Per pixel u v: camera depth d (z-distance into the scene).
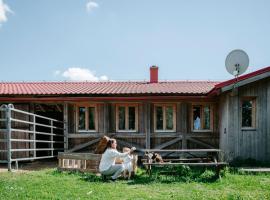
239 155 12.98
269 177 10.02
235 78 12.56
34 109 15.00
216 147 14.95
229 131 13.06
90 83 17.81
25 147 14.67
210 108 15.30
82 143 15.02
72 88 15.77
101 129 15.30
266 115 13.18
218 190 8.13
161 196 7.34
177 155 14.66
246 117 13.43
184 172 10.05
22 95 14.21
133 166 10.17
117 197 7.18
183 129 15.01
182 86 16.16
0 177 9.06
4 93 14.11
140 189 8.09
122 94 14.27
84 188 8.01
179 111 15.17
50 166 13.05
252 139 13.08
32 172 10.38
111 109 15.40
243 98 13.36
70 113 15.36
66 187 8.03
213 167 11.51
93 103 15.38
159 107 15.40
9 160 10.21
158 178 9.65
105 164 9.52
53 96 14.41
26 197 6.98
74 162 11.23
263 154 13.05
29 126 14.75
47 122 18.03
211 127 15.23
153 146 15.01
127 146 14.85
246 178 9.74
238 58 12.65
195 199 7.03
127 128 15.34
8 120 10.19
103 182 9.03
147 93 14.18
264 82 13.25
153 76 17.98
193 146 15.05
